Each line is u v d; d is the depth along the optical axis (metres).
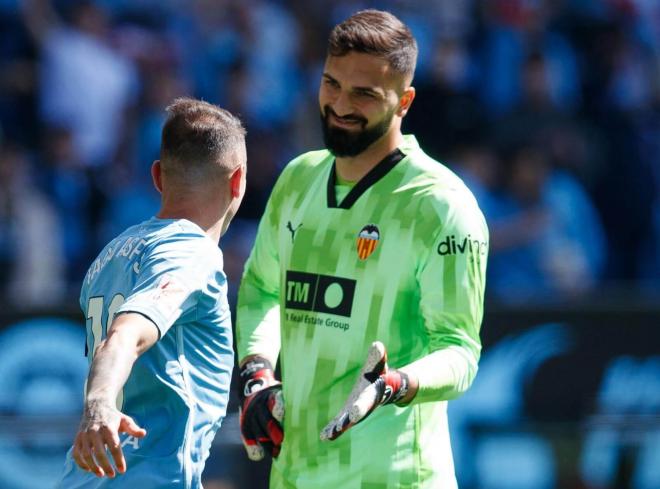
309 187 13.80
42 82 32.59
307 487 13.24
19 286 29.58
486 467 23.70
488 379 24.00
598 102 35.38
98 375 10.09
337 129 13.03
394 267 13.02
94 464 9.91
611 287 33.22
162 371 11.40
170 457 11.38
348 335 13.09
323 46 35.50
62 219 30.64
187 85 33.53
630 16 37.06
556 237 31.84
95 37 33.28
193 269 11.29
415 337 13.17
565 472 23.91
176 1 34.66
